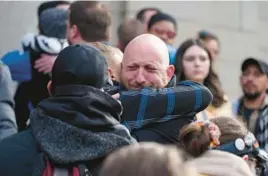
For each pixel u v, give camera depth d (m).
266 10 15.00
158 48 5.68
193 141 5.38
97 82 5.01
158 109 5.50
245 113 9.59
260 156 5.87
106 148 4.81
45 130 4.88
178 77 8.45
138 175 3.75
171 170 3.76
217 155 5.37
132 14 12.96
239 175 5.25
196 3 13.98
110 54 6.01
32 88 7.89
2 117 6.13
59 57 5.04
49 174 4.78
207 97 5.62
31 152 4.88
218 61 14.27
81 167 4.79
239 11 14.58
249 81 9.70
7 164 4.84
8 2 10.43
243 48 14.60
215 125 5.58
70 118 4.87
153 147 3.85
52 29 8.09
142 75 5.63
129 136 4.96
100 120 4.88
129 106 5.48
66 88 4.95
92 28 7.36
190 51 8.48
